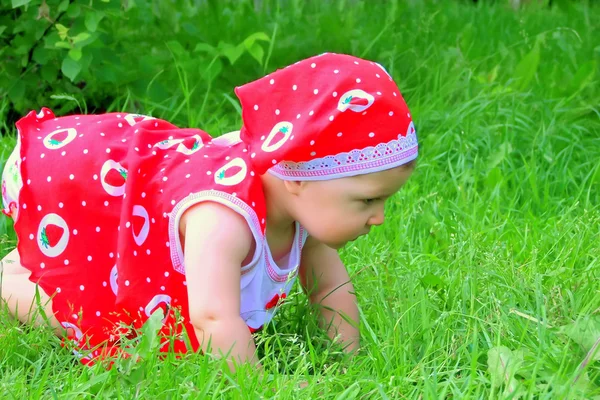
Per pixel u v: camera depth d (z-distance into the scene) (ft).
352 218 8.62
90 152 9.35
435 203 13.12
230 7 20.99
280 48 18.54
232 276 8.52
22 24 15.48
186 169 9.00
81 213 9.29
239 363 8.38
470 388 7.86
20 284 9.78
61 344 9.26
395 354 8.79
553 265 10.87
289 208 8.84
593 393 7.93
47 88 16.12
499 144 15.28
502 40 21.54
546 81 18.26
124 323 9.00
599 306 9.80
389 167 8.41
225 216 8.55
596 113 17.02
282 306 9.92
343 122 8.25
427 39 20.71
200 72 16.58
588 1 27.25
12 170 9.78
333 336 9.66
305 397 7.98
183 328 8.67
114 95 16.47
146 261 9.05
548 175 14.53
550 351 8.58
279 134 8.48
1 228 11.88
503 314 9.34
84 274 9.34
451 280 10.37
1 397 7.87
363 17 22.39
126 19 17.44
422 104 17.08
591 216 12.40
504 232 12.13
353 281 10.64
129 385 8.02
